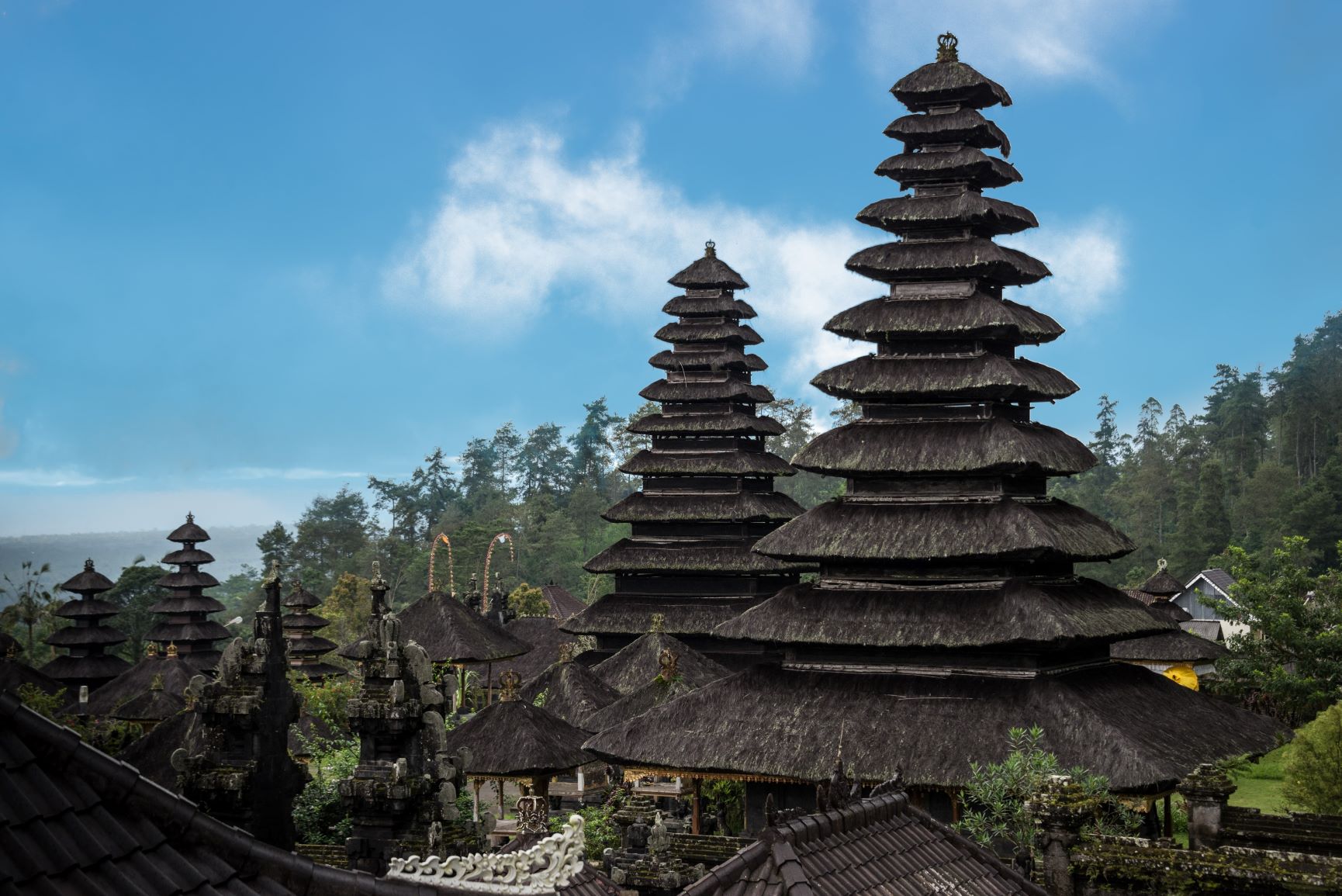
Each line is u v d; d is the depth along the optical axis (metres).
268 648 27.44
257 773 26.78
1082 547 49.56
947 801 44.56
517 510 182.75
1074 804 26.00
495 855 15.74
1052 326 54.91
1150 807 44.03
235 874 14.25
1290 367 180.00
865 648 48.91
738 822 54.31
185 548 95.94
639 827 32.44
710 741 48.28
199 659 93.88
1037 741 43.34
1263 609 74.69
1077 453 53.38
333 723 63.16
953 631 47.28
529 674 90.25
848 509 51.91
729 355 85.25
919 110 56.50
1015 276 54.47
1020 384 50.28
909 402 52.44
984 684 46.56
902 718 46.12
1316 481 142.62
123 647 114.81
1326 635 73.00
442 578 165.38
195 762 26.84
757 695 49.69
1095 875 25.44
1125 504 175.25
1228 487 167.62
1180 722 47.03
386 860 28.64
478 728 54.38
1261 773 63.72
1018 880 21.70
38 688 75.50
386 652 30.30
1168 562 146.62
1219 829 30.31
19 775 13.40
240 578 170.62
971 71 55.19
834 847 19.83
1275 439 180.88
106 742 51.78
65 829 13.22
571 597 133.75
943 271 52.75
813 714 47.72
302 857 14.83
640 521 82.06
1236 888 24.45
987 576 48.84
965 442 50.22
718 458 82.88
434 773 29.73
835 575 51.53
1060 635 45.12
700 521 81.19
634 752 49.19
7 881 12.02
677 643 71.06
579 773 59.44
